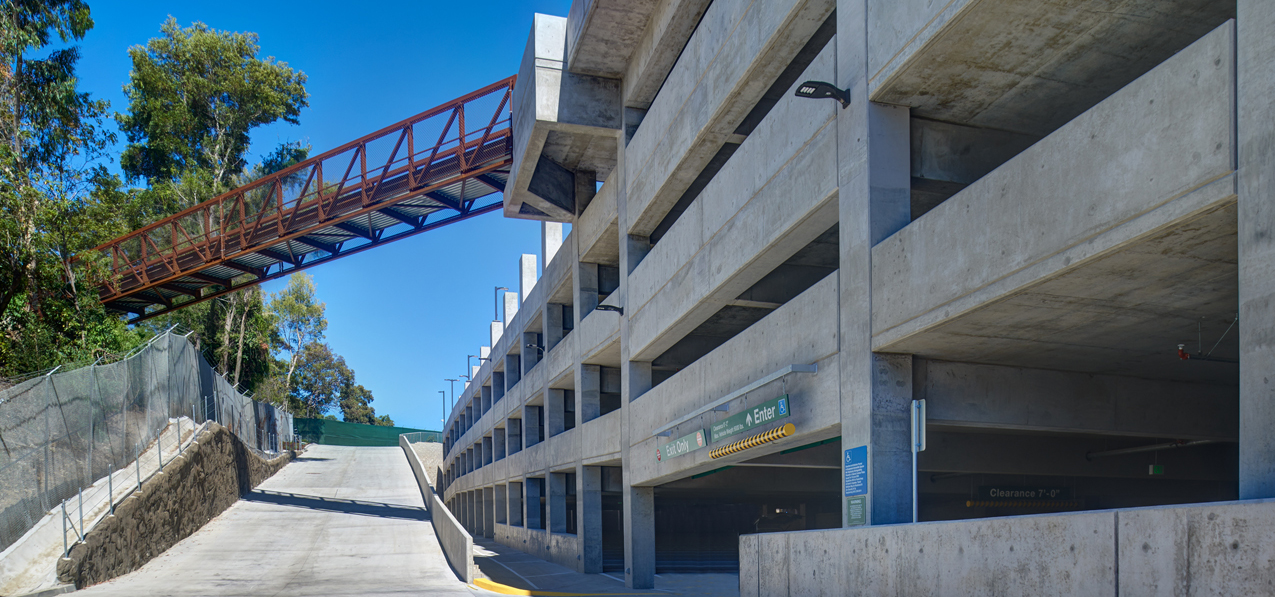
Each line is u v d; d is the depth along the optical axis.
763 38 14.70
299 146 53.19
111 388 21.45
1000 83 11.23
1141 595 6.11
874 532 9.86
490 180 30.55
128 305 39.91
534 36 23.61
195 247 36.97
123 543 19.78
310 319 74.75
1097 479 24.86
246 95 50.88
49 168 28.72
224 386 35.44
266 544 25.75
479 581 19.75
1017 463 19.61
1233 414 13.96
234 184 50.00
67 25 29.09
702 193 18.20
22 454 16.67
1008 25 9.85
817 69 13.56
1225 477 20.67
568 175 28.38
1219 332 10.40
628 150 23.39
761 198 15.15
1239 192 6.19
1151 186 7.13
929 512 25.48
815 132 13.30
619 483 27.03
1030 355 11.76
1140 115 7.31
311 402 99.81
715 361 17.47
